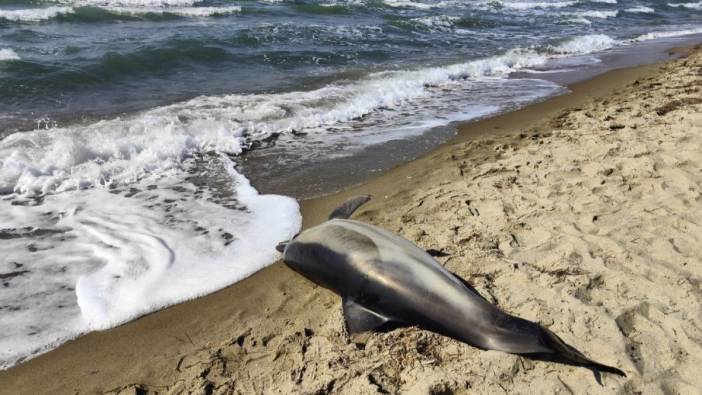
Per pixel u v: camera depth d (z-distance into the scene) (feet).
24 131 26.63
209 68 40.63
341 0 77.97
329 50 47.26
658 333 11.96
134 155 24.45
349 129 29.48
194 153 25.36
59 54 39.29
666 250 15.07
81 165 22.97
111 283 15.84
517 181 20.62
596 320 12.46
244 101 32.71
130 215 19.71
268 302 15.05
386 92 35.81
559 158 22.48
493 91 37.70
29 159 23.04
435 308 11.83
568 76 42.47
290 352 12.77
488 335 11.20
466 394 10.71
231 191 21.86
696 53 50.11
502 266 14.92
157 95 33.88
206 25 54.75
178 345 13.53
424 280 12.14
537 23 70.03
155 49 41.09
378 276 12.72
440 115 32.09
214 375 12.34
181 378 12.36
